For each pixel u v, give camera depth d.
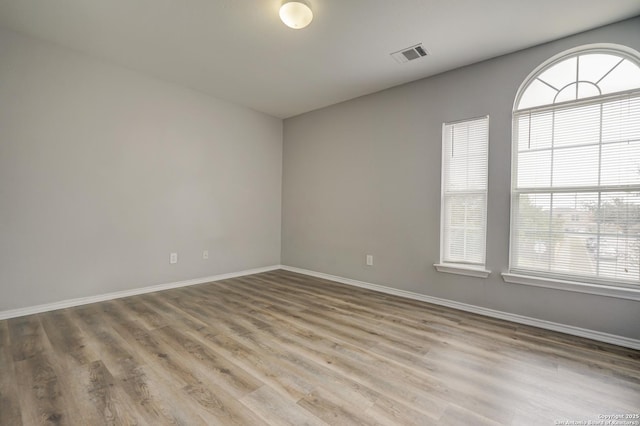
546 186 2.78
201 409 1.56
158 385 1.76
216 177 4.31
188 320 2.78
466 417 1.54
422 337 2.49
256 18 2.46
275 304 3.29
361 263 4.10
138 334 2.45
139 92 3.51
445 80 3.35
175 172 3.87
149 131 3.62
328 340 2.41
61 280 3.02
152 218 3.67
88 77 3.14
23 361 2.00
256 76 3.55
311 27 2.55
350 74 3.44
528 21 2.42
